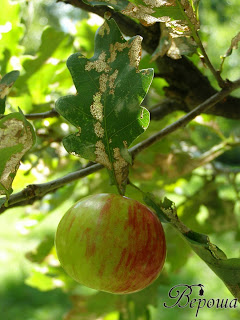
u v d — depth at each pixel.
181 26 0.11
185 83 0.15
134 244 0.09
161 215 0.10
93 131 0.10
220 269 0.09
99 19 0.19
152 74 0.10
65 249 0.09
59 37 0.17
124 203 0.09
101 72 0.10
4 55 0.17
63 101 0.10
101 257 0.09
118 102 0.10
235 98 0.16
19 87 0.17
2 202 0.10
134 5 0.10
